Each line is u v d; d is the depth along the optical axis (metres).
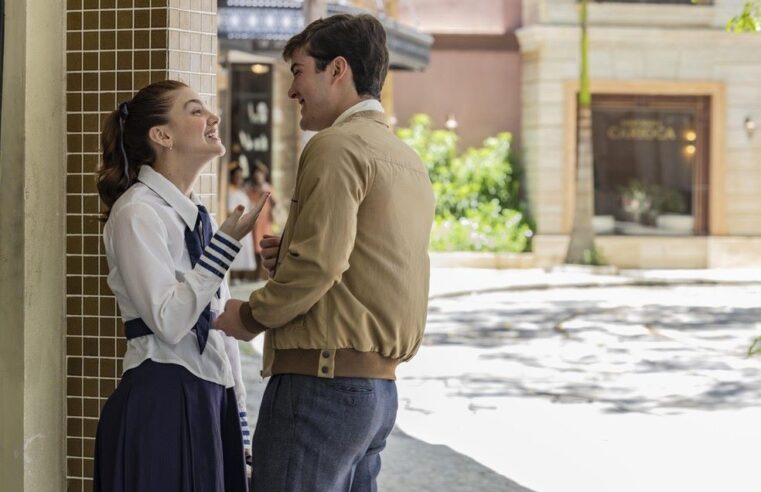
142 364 3.77
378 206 3.49
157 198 3.78
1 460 4.35
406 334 3.59
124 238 3.69
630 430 8.60
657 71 26.45
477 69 27.22
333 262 3.35
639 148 26.66
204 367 3.81
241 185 19.25
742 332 14.83
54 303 4.49
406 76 27.34
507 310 17.48
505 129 27.28
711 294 20.20
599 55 26.34
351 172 3.41
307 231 3.38
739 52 26.53
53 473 4.51
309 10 14.91
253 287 18.30
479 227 25.97
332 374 3.47
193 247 3.82
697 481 6.98
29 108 4.30
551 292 20.66
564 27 26.09
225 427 3.93
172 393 3.74
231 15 16.14
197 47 4.65
